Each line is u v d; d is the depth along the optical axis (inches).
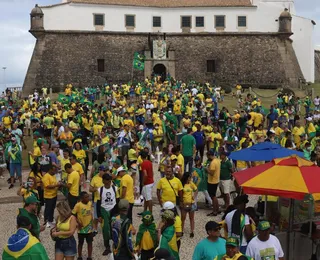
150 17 2583.7
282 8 2610.7
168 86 2026.3
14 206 673.0
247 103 1617.9
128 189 514.6
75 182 550.0
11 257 301.0
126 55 2541.8
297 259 413.1
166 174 507.5
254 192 370.6
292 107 1560.0
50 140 834.8
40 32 2437.3
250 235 378.3
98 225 589.9
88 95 1934.1
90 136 1105.4
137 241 382.6
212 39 2603.3
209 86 2197.3
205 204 676.7
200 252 327.3
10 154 780.6
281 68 2571.4
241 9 2608.3
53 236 392.8
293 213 416.2
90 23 2522.1
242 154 577.0
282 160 395.9
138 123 1075.9
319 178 368.2
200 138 892.0
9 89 2413.9
